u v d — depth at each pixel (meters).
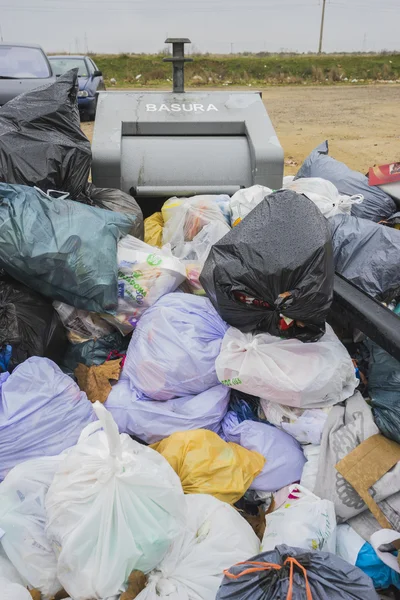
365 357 2.82
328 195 3.67
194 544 1.91
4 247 2.61
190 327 2.61
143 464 1.88
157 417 2.48
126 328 2.87
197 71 25.41
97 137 3.78
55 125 3.29
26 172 3.01
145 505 1.80
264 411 2.56
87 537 1.75
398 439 2.32
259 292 2.44
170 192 3.76
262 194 3.45
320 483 2.26
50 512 1.84
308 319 2.46
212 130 3.97
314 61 28.14
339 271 3.11
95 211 2.88
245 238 2.56
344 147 10.57
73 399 2.37
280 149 3.77
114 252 2.79
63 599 1.82
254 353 2.44
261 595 1.56
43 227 2.65
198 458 2.22
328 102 17.19
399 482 2.18
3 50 10.27
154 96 4.20
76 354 2.82
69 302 2.77
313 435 2.40
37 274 2.66
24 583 1.85
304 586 1.57
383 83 24.27
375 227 3.12
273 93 19.81
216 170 3.84
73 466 1.91
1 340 2.51
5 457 2.20
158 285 2.83
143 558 1.74
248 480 2.26
